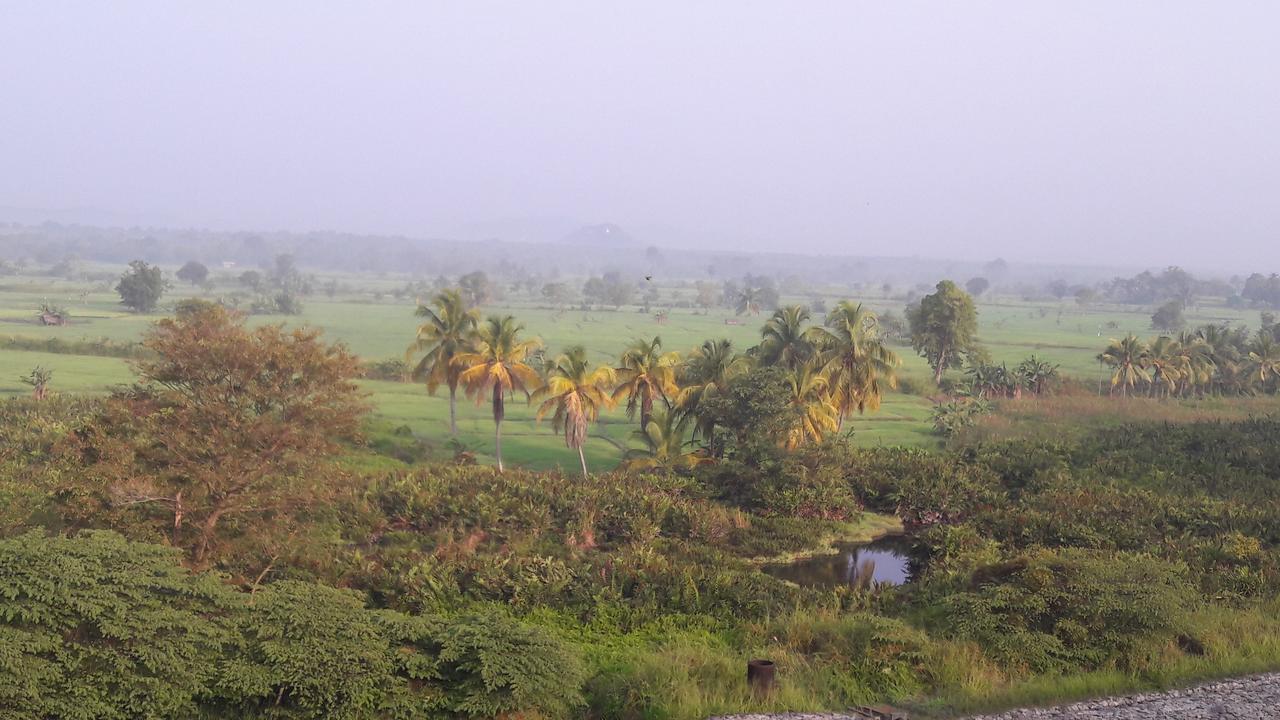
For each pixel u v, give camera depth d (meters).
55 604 18.20
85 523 29.19
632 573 32.69
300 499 31.59
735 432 54.78
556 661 20.48
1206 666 21.64
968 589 28.89
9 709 16.73
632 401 60.22
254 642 19.55
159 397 31.52
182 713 18.16
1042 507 44.75
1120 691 20.20
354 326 158.75
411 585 31.22
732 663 22.39
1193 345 102.69
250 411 31.73
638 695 20.27
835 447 53.81
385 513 41.75
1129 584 25.02
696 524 42.72
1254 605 28.31
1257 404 92.12
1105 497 45.72
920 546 41.59
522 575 32.03
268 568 29.95
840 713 19.33
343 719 18.34
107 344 109.44
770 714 19.22
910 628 24.78
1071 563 27.00
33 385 76.50
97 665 17.94
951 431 72.00
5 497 34.31
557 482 46.19
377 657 19.42
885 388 101.25
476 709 18.92
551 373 60.62
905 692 20.89
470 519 40.56
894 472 51.38
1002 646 23.00
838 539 44.88
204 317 32.66
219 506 30.17
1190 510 42.91
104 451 29.70
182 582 20.31
